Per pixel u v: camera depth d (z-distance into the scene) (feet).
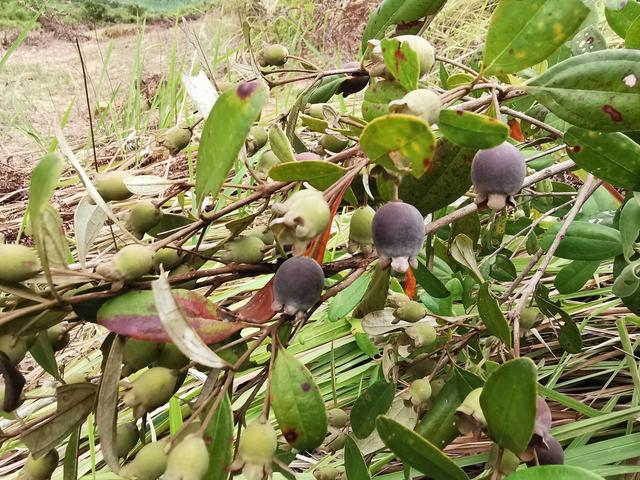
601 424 0.82
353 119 0.54
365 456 0.67
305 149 0.74
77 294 0.43
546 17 0.45
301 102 0.69
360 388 1.08
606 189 0.81
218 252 0.55
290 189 0.51
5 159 2.41
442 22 2.87
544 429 0.43
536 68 0.83
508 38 0.46
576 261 0.84
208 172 0.43
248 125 0.40
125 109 2.77
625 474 0.80
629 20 0.73
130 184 0.50
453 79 0.59
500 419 0.41
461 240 0.57
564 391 1.04
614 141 0.55
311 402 0.41
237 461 0.40
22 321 0.41
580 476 0.40
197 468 0.37
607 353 1.05
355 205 0.57
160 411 1.12
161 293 0.36
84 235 0.49
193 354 0.36
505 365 0.40
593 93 0.48
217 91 0.56
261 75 0.65
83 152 2.33
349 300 0.89
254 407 1.08
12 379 0.41
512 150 0.46
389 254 0.42
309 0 2.95
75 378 0.49
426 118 0.38
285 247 0.52
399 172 0.38
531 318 0.75
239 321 0.44
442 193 0.61
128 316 0.40
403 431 0.41
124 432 0.47
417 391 0.60
